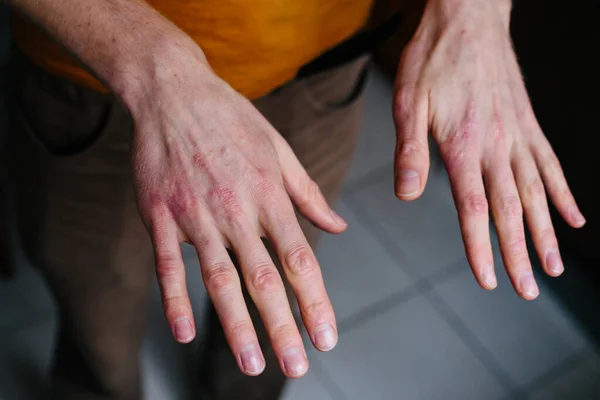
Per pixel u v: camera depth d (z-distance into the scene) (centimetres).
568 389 157
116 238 93
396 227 180
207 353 127
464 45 67
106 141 81
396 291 168
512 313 167
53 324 153
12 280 157
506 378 157
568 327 167
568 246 170
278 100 84
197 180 57
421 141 64
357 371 153
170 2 68
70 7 61
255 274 56
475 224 62
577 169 158
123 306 105
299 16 72
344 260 171
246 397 130
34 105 82
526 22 156
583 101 151
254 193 58
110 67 60
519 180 65
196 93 59
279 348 54
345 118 96
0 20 138
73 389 123
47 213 91
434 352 158
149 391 146
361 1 79
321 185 101
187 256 162
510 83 68
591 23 144
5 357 147
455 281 171
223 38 70
